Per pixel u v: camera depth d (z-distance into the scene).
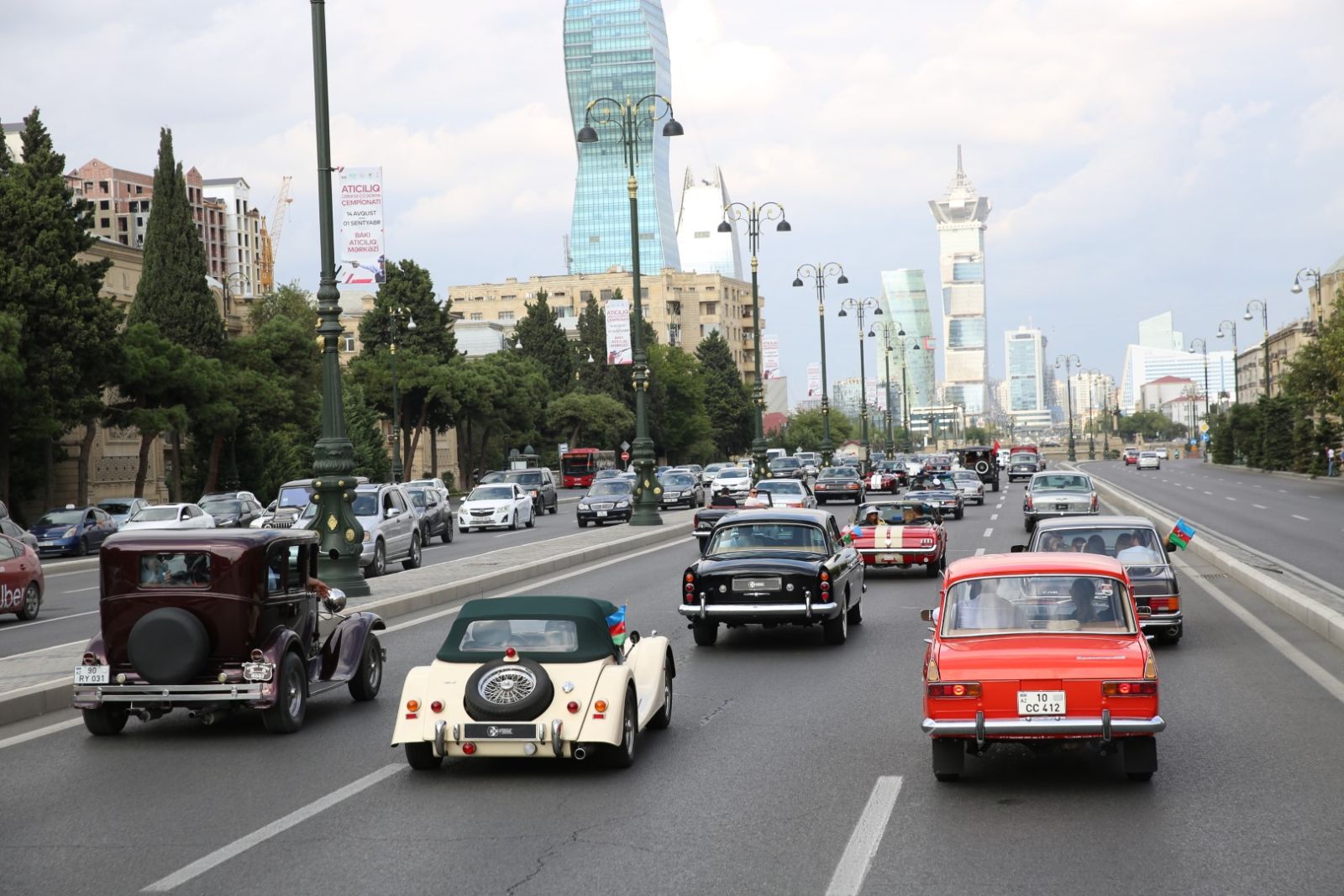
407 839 10.50
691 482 76.44
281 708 15.09
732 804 11.48
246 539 15.12
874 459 159.12
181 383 69.94
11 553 30.58
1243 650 20.12
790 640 23.05
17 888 9.34
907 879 9.09
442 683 12.88
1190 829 10.28
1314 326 159.88
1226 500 73.88
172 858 10.06
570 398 146.38
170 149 80.00
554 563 38.28
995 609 12.53
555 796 11.93
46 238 60.66
